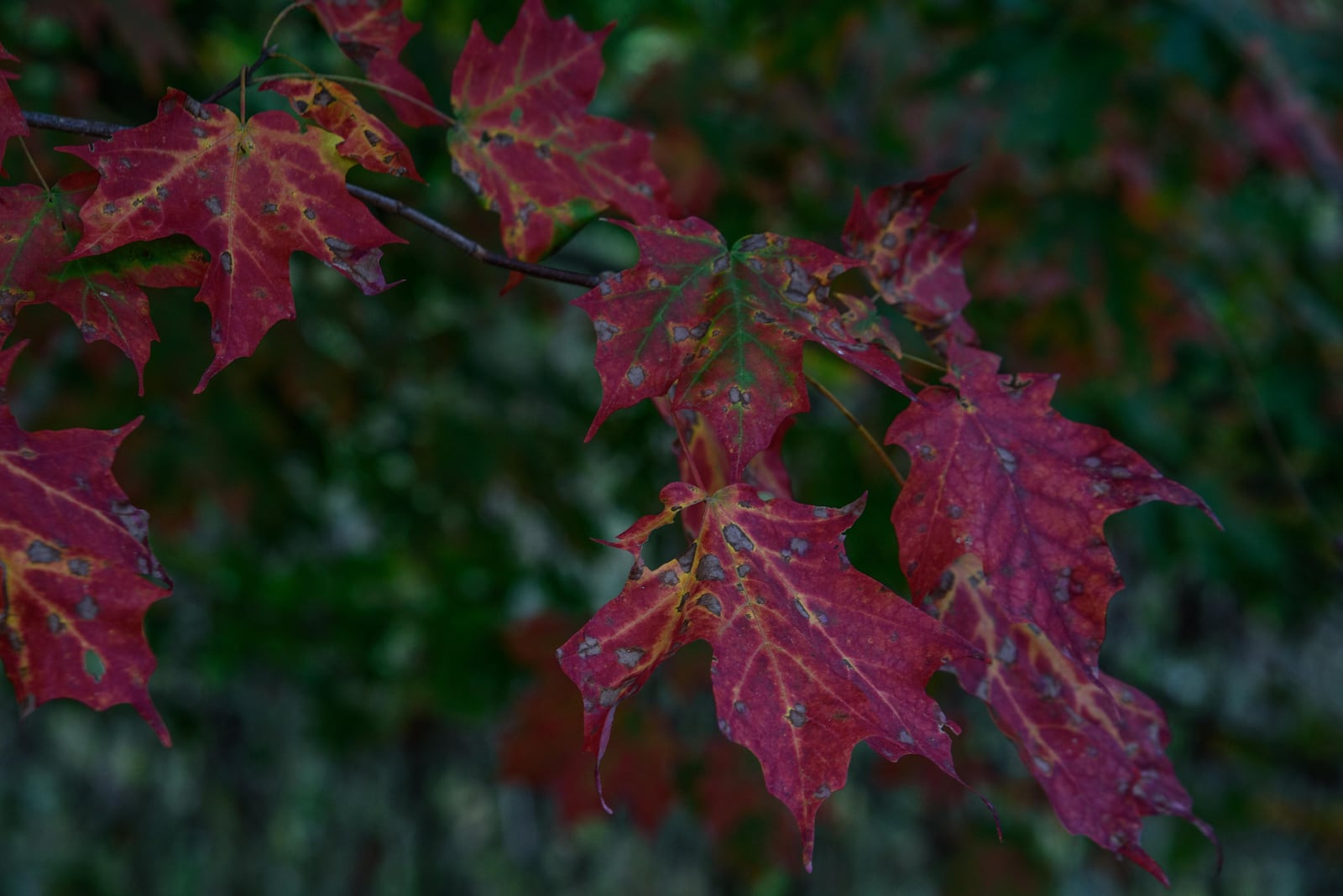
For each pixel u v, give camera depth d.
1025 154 3.50
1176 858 4.54
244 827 5.61
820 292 0.97
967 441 0.98
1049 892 4.34
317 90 0.98
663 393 0.92
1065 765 1.04
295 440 3.51
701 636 0.86
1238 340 4.00
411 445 3.59
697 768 3.54
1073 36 3.08
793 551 0.88
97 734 5.60
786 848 3.80
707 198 3.11
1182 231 4.07
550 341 4.41
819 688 0.85
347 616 3.61
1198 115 3.60
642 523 0.86
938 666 0.87
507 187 1.15
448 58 2.80
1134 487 0.95
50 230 0.91
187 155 0.89
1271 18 3.12
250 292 0.90
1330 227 4.73
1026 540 0.95
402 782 5.57
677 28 3.57
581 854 6.25
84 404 3.02
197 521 3.75
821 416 3.30
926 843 5.03
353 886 5.66
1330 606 4.24
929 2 3.39
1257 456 3.92
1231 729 4.56
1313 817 4.58
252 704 5.18
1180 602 4.91
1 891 5.61
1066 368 3.45
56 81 2.22
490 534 3.88
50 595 0.80
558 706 3.34
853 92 4.07
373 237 0.93
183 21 2.69
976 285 3.49
